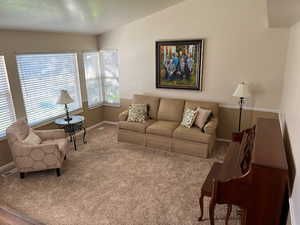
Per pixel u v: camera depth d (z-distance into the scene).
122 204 2.77
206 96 4.58
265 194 1.75
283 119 3.09
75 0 2.82
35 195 2.96
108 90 5.75
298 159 1.58
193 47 4.40
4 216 2.47
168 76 4.80
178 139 4.03
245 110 4.31
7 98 3.65
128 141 4.54
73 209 2.69
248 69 4.12
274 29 3.76
